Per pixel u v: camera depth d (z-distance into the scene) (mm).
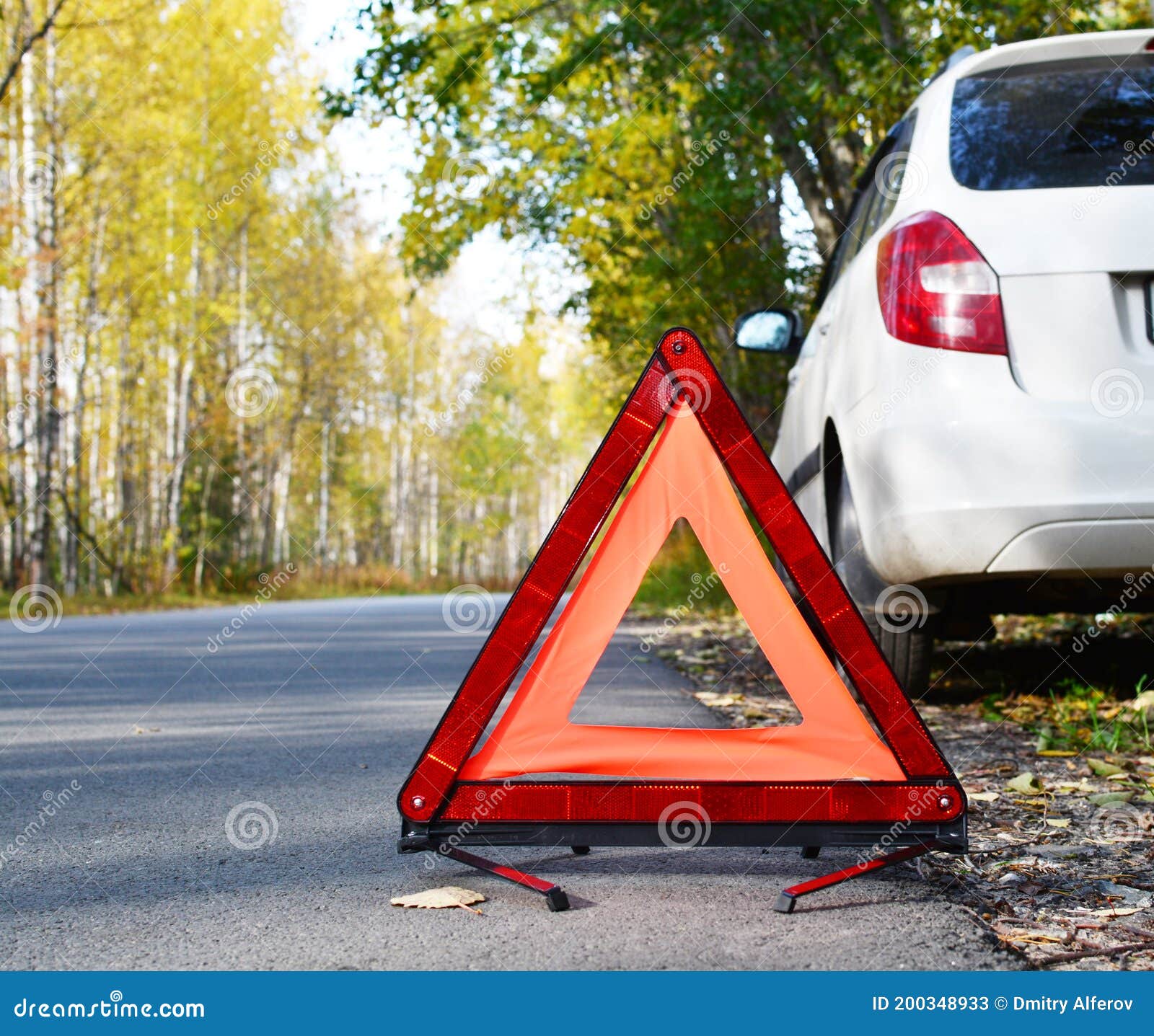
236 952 1953
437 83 11797
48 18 17719
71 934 2051
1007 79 3791
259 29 24609
